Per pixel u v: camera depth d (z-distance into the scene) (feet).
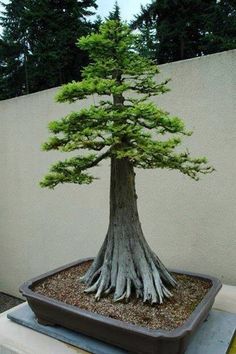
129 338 3.38
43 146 3.76
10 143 8.83
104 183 7.13
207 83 5.70
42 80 22.48
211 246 5.83
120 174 4.29
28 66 23.56
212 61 5.64
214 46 17.30
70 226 7.80
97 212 7.30
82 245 7.62
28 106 8.26
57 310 3.88
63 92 3.54
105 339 3.66
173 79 6.04
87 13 24.47
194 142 5.86
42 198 8.29
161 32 20.07
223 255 5.72
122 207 4.31
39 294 4.13
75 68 21.44
